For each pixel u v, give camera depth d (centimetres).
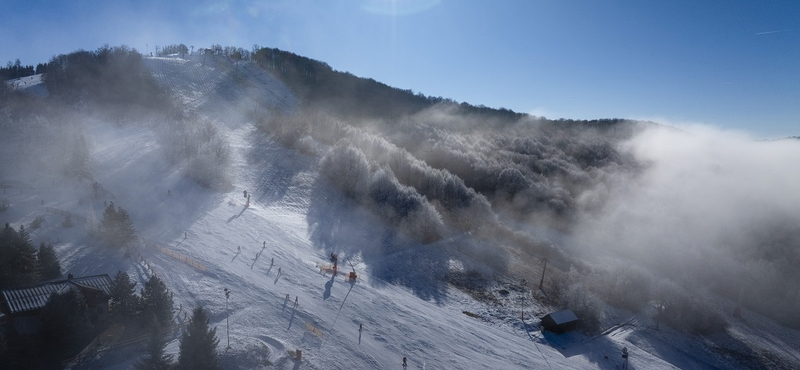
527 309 5353
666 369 4428
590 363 4284
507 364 3859
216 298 3762
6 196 5228
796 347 5747
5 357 2731
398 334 3903
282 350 3216
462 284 5838
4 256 3397
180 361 2642
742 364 5009
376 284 5059
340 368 3225
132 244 4406
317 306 4012
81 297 3070
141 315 3200
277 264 4753
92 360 2872
